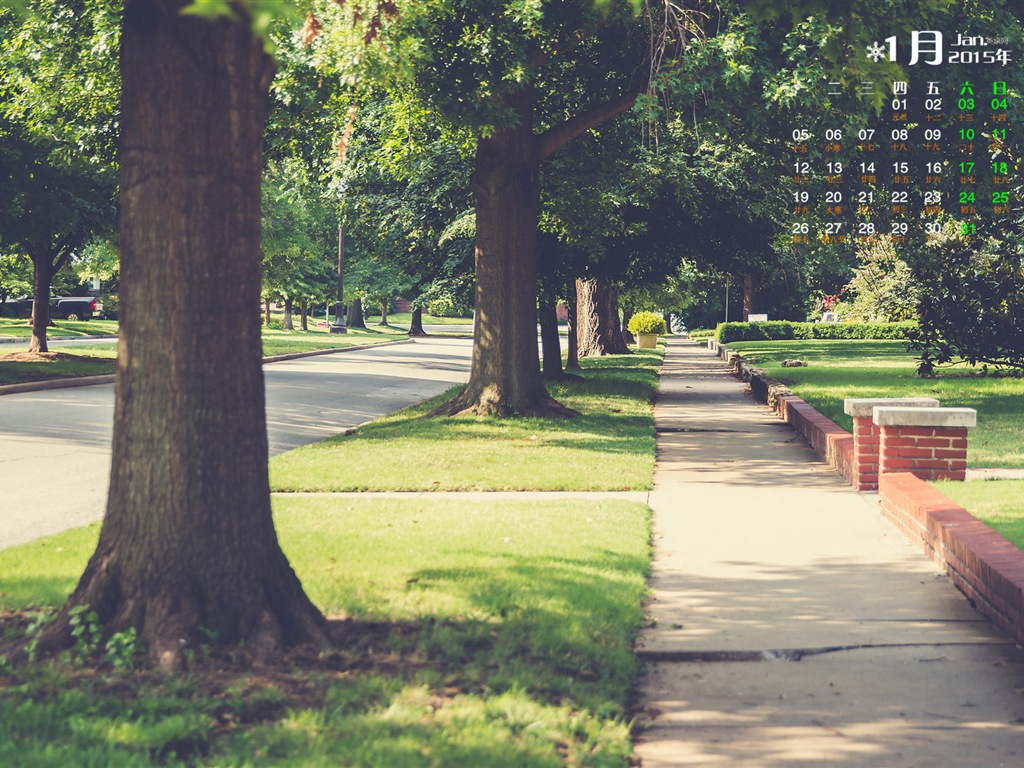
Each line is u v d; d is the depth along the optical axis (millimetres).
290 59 14922
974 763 4805
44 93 19312
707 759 4844
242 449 6137
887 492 10305
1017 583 6535
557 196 22688
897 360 34562
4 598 6957
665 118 19328
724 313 85000
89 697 5137
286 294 65062
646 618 7035
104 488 12195
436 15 14438
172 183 5922
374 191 27250
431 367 36656
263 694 5250
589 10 15055
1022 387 22031
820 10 7840
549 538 9086
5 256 50000
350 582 7379
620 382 27875
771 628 6820
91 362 31422
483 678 5629
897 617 7062
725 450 15555
